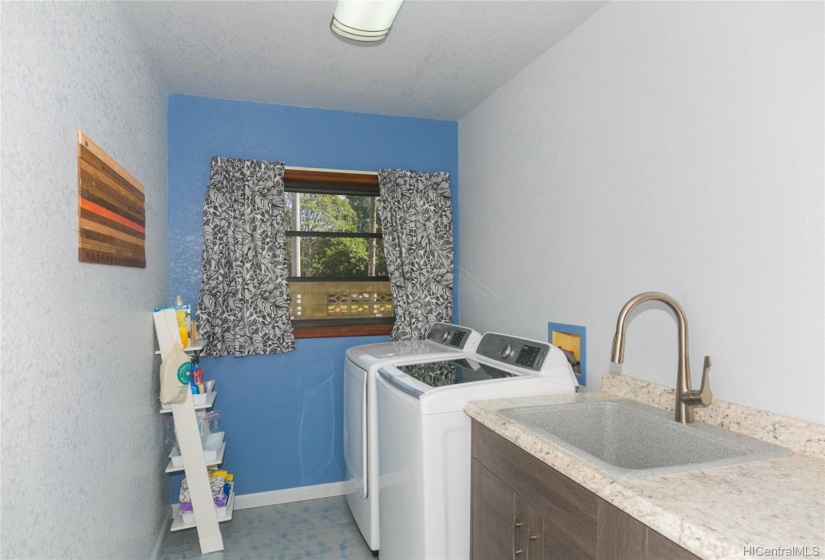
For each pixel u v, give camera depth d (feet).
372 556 7.79
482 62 7.98
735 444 4.15
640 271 5.76
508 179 8.78
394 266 10.14
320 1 6.17
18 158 3.20
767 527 2.70
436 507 5.66
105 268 5.06
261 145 9.77
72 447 4.05
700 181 4.95
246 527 8.82
